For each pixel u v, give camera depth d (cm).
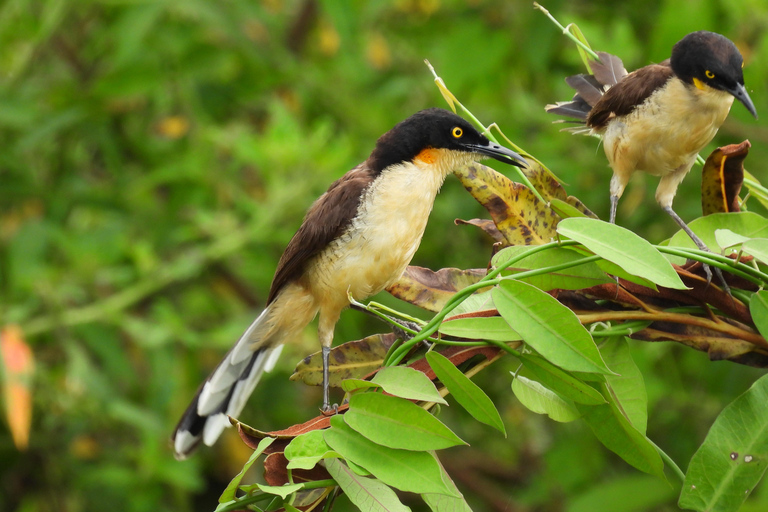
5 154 1159
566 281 517
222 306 1287
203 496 1348
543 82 1331
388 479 446
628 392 533
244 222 1244
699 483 508
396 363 497
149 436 1145
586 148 1193
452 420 1391
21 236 1147
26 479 1221
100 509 1232
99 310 1105
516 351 497
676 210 1140
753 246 485
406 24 1421
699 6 1055
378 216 708
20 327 1090
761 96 1124
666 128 681
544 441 1410
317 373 605
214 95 1321
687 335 546
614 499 1030
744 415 515
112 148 1243
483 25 1255
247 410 1270
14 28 1207
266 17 1316
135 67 1159
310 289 740
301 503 492
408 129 735
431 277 588
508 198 586
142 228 1226
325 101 1331
